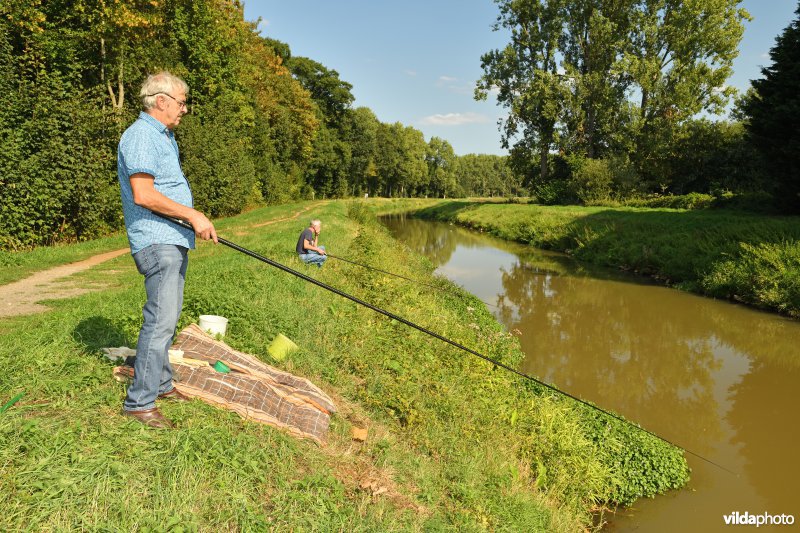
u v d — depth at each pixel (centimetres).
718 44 3412
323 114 6856
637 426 709
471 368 767
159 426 335
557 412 691
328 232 1998
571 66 3975
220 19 3266
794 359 1077
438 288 1341
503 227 3462
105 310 603
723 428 776
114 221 1877
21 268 1112
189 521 269
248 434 366
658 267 1934
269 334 615
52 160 1476
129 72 2334
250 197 3931
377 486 387
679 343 1178
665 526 562
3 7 1503
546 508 511
